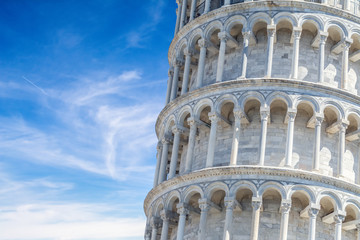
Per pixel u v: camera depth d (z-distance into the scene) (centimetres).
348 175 4706
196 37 5278
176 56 5466
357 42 5075
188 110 4944
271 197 4447
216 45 5222
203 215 4400
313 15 4956
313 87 4672
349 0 5228
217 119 4712
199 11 5638
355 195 4428
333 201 4347
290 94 4641
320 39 4900
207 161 4591
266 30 5059
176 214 4769
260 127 4709
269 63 4800
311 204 4275
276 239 4338
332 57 5025
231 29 5119
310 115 4734
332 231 4459
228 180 4406
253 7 5006
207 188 4456
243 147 4681
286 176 4334
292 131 4531
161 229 5166
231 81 4750
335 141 4731
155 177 5231
